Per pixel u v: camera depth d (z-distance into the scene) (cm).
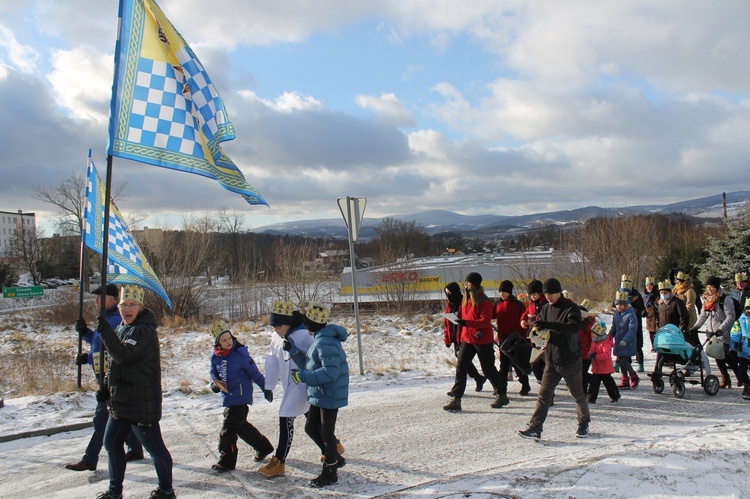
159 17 596
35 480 588
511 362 938
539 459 594
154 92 584
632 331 924
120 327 505
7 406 873
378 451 649
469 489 509
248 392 591
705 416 765
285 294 2778
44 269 7281
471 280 828
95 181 706
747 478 500
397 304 2505
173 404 898
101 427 595
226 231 4603
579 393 676
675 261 2819
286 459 630
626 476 507
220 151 613
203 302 2839
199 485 556
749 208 2536
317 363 541
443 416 798
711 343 899
